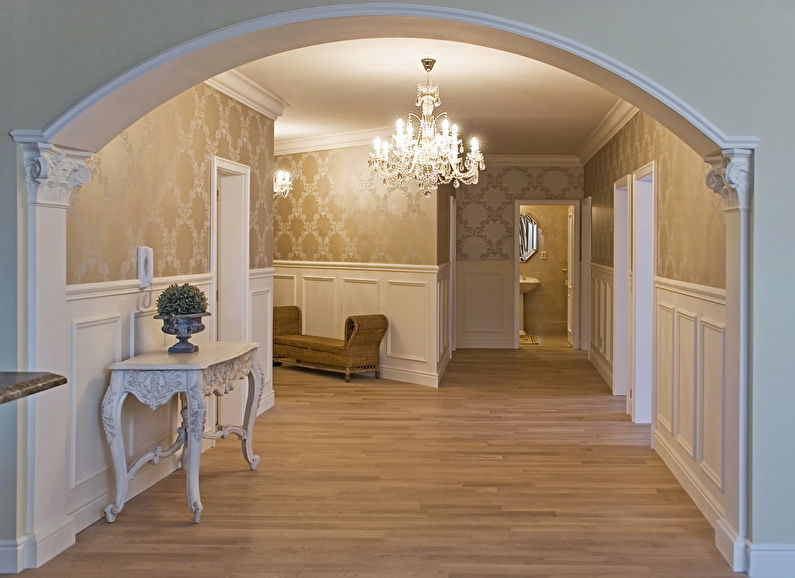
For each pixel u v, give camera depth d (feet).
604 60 10.85
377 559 11.34
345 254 29.17
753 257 10.80
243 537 12.24
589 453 17.48
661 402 17.28
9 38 11.22
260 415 21.52
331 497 14.28
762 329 10.82
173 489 14.76
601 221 28.27
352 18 10.93
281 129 27.14
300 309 31.04
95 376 12.98
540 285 41.70
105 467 13.41
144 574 10.80
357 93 20.77
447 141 19.26
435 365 26.13
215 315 18.02
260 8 11.09
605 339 27.27
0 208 11.02
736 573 10.89
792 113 10.76
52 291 11.43
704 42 10.85
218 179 19.99
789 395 10.81
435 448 17.94
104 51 11.24
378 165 19.84
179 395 16.02
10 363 11.05
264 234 21.80
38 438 11.19
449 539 12.16
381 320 27.35
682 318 15.26
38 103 11.20
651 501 14.10
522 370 29.50
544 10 10.94
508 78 18.81
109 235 13.26
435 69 18.04
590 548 11.80
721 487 12.32
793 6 10.78
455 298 35.29
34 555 11.05
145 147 14.51
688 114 10.78
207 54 11.28
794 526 10.81
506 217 35.40
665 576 10.77
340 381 27.12
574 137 28.40
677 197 15.81
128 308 13.99
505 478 15.52
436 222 26.45
